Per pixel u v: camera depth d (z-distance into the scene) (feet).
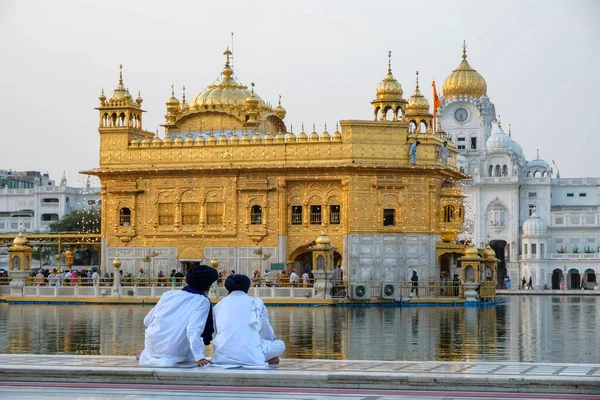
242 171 205.87
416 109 219.82
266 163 205.26
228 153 207.31
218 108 222.69
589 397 58.03
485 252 211.00
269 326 68.85
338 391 59.93
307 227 203.92
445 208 207.72
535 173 440.86
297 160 203.51
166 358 66.95
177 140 211.00
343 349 94.22
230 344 65.72
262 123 224.53
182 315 66.90
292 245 204.95
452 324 131.03
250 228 205.77
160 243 211.41
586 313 163.94
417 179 201.57
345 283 193.98
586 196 435.53
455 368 67.31
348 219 199.52
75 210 387.14
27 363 69.56
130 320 135.95
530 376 61.31
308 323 131.95
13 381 64.23
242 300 67.26
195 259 209.05
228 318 66.18
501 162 428.97
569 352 91.56
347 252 199.41
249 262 206.18
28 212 420.36
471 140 439.63
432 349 94.38
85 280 205.05
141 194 212.84
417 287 188.85
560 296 288.10
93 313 154.51
